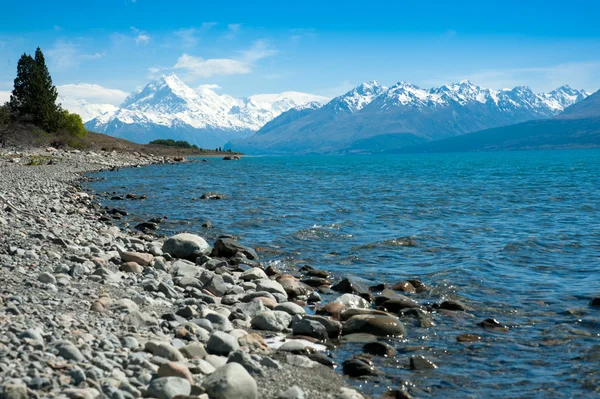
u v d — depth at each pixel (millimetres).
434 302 12508
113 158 97438
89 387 5938
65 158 83938
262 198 37031
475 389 7637
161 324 9133
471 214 29781
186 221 25484
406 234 22516
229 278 13555
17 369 5984
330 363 8422
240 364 7559
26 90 107250
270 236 21938
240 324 10086
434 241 20750
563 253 18344
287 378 7512
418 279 14773
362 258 17812
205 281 13125
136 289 11641
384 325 10000
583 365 8430
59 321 7992
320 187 48750
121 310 9414
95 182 49969
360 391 7461
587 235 21953
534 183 56094
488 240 21031
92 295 10227
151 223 23562
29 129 100812
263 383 7234
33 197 28969
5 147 92312
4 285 10039
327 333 9805
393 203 35125
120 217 26312
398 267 16453
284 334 9867
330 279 14938
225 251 17375
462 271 15422
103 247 16484
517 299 12664
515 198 39062
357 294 13039
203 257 16344
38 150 93188
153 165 93188
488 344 9492
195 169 82812
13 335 6949
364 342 9547
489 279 14664
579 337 9797
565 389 7605
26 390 5477
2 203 21844
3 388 5410
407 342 9609
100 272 12219
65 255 13961
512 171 86188
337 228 23828
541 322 10812
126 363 6914
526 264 16641
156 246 17422
